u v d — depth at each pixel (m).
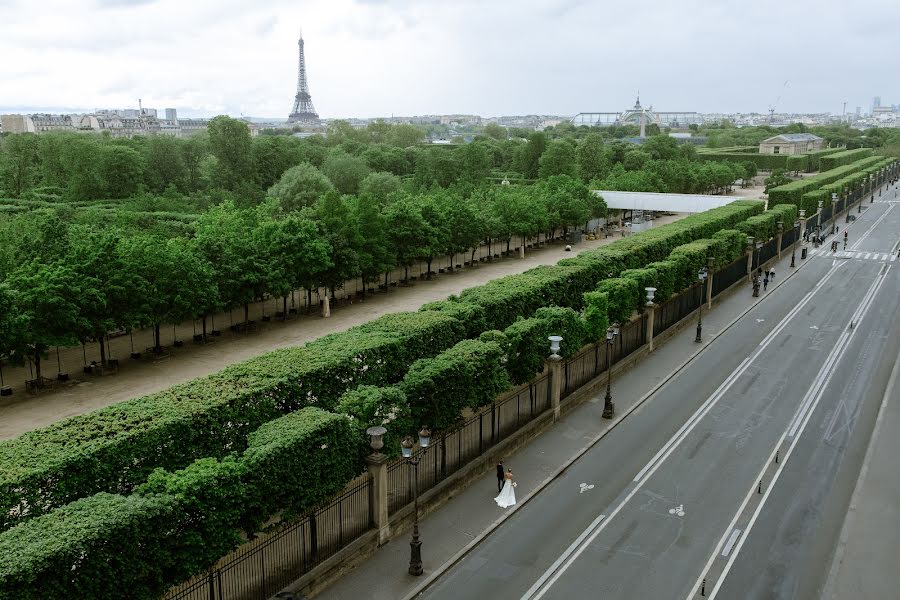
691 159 188.25
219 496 24.25
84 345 51.72
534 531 31.05
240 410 30.64
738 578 27.45
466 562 28.86
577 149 159.38
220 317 66.81
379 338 38.94
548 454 38.28
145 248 53.19
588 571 28.08
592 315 47.66
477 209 93.69
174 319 54.03
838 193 128.50
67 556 20.08
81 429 27.36
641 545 29.81
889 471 35.19
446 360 35.88
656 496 33.81
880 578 26.95
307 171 111.31
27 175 128.12
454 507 32.97
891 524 30.56
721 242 71.38
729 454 38.25
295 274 63.81
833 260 94.25
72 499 24.92
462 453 36.06
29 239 59.12
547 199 104.81
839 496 33.66
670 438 40.38
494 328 47.78
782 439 40.00
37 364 46.97
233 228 69.06
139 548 22.02
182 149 142.50
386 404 31.48
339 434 28.83
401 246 78.19
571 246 106.50
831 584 26.64
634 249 66.81
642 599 26.38
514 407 40.47
